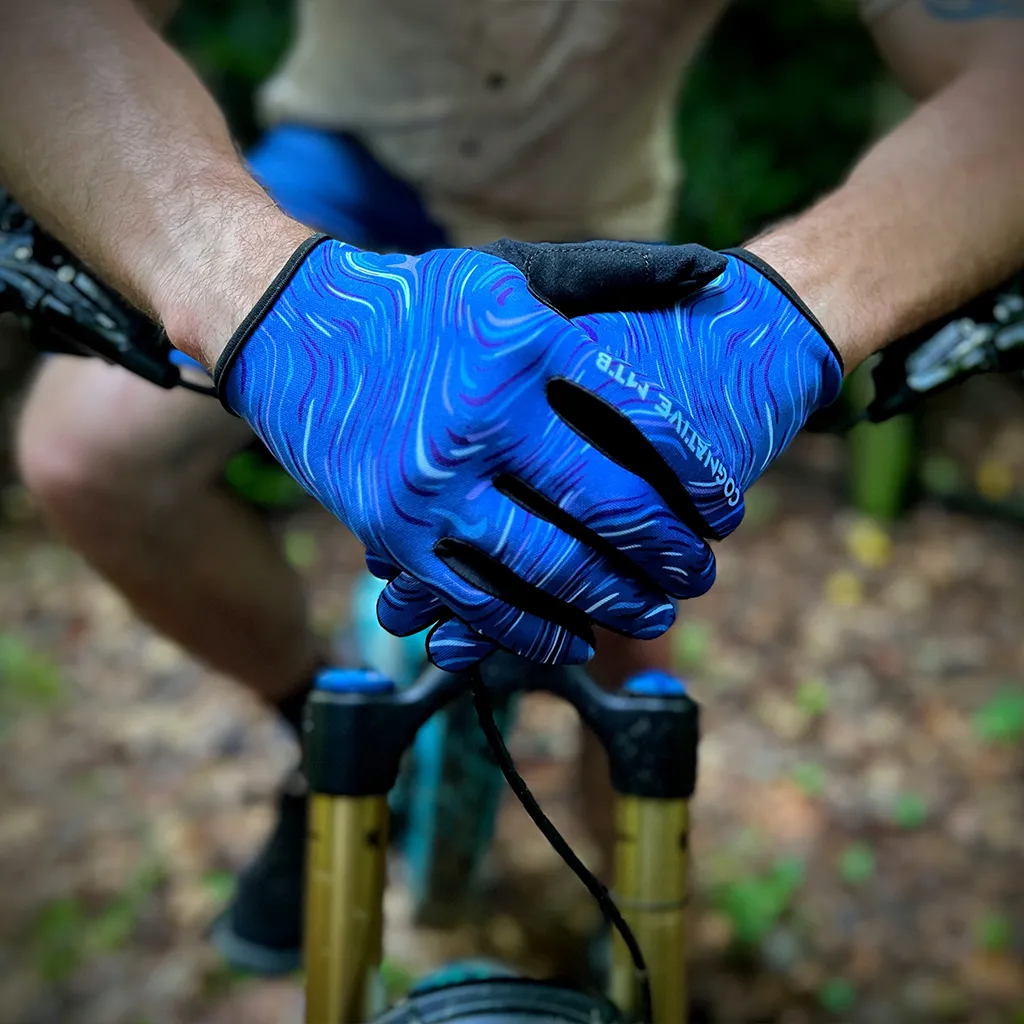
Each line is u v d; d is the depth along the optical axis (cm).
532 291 56
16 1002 150
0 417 328
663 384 58
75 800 193
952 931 162
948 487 322
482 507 52
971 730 214
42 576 280
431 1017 72
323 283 58
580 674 80
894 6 95
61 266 75
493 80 121
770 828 184
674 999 78
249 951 149
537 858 176
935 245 69
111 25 71
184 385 74
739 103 396
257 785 197
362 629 144
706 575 56
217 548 114
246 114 360
